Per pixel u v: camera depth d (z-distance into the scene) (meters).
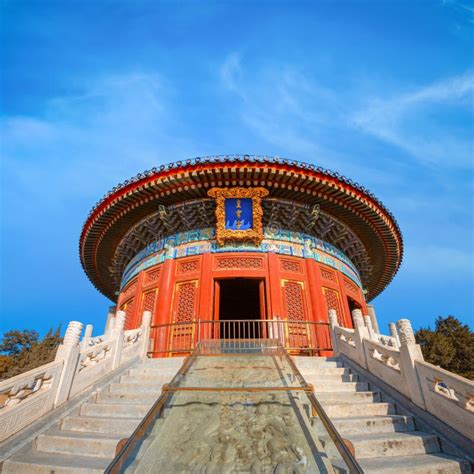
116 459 3.56
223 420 4.98
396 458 5.42
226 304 23.75
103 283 23.02
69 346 7.40
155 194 15.52
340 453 3.78
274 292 14.25
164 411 5.14
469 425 5.52
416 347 7.18
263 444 4.33
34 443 5.88
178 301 14.61
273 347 9.84
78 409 7.18
